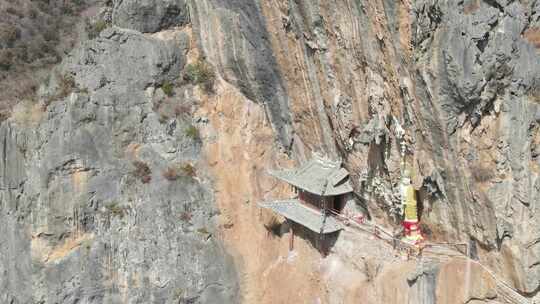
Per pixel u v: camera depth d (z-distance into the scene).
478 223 26.27
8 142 37.69
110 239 36.78
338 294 32.47
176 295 36.31
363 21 28.02
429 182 27.91
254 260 36.81
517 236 24.86
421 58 25.62
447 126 25.77
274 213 36.66
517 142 24.27
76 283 36.44
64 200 36.66
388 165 29.75
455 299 27.30
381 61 27.98
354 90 30.42
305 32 31.70
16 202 37.50
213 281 36.59
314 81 32.94
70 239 36.84
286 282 35.34
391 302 29.61
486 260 26.62
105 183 37.25
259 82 37.16
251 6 34.59
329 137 33.97
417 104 26.67
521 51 23.97
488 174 25.27
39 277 36.66
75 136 37.16
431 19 24.95
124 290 36.66
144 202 37.09
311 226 33.50
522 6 23.94
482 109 24.92
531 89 24.19
